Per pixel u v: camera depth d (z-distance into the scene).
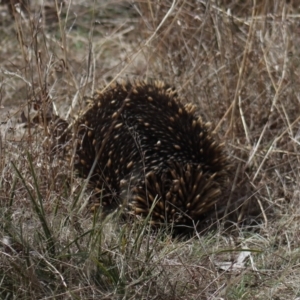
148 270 6.50
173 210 7.93
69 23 13.55
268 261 7.29
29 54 8.66
